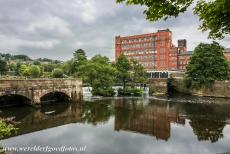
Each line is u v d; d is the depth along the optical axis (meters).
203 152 21.03
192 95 73.94
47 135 25.48
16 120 32.03
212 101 57.16
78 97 51.03
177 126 30.55
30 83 41.00
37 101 41.88
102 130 27.98
